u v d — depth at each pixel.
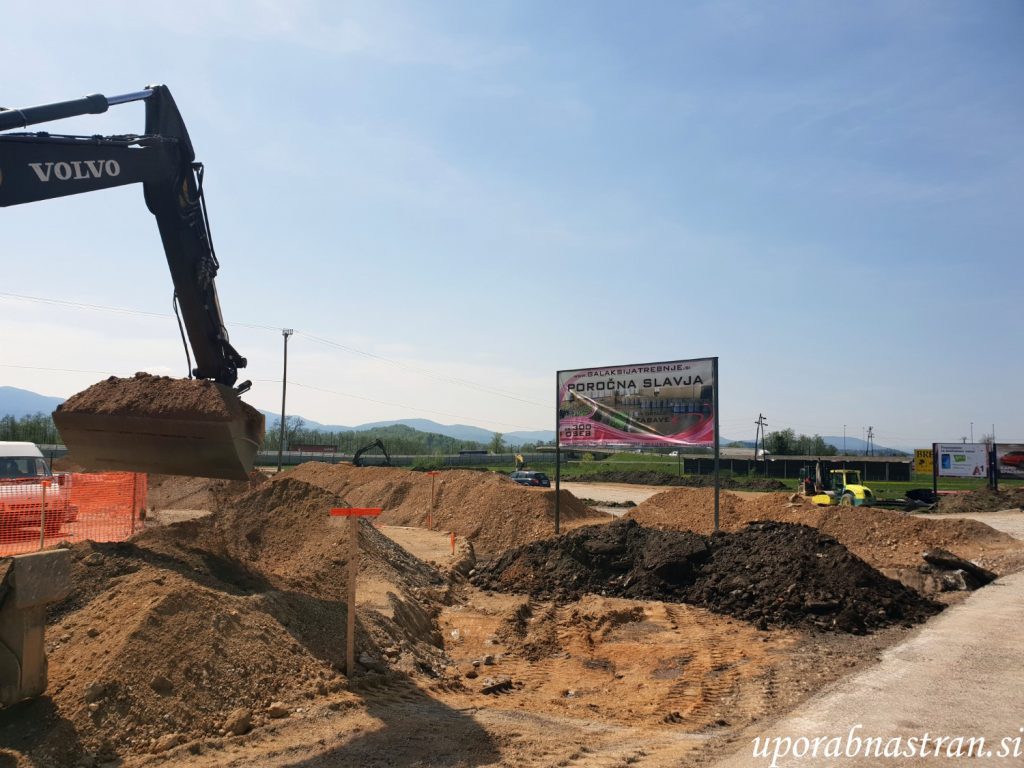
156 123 9.89
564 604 15.88
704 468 69.94
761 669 10.22
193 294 10.20
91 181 8.49
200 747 6.64
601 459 93.38
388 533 26.06
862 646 11.13
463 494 29.22
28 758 5.98
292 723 7.39
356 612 11.05
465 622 14.28
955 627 11.49
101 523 16.53
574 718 8.72
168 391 9.81
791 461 66.38
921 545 19.80
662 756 6.89
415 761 6.72
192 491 27.89
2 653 6.64
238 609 8.69
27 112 7.63
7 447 18.00
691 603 14.92
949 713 7.45
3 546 14.39
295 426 90.44
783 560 14.64
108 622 7.92
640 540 17.47
